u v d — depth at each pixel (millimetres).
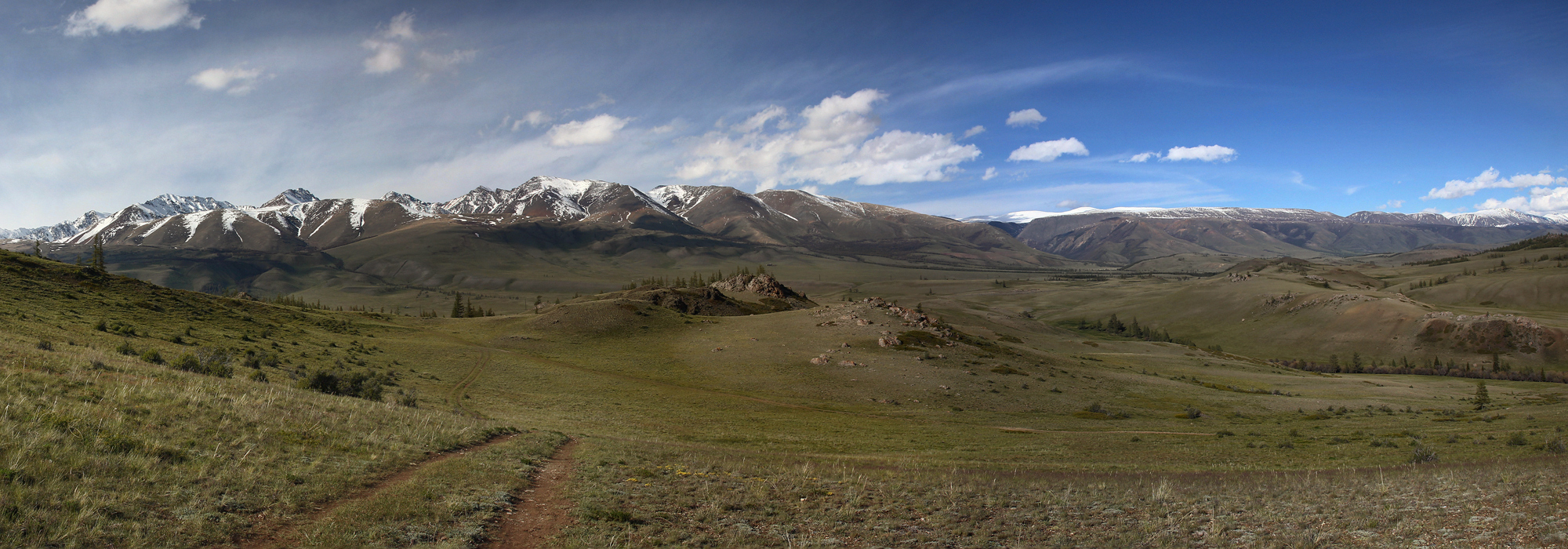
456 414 49156
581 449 38500
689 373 107625
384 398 52531
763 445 52781
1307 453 48031
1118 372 141125
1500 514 19656
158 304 90062
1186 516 23828
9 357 30266
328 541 16953
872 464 42594
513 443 36531
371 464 25547
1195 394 111188
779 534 21391
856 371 108250
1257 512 23484
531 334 132875
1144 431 69562
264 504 18969
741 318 167875
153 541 15469
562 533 19828
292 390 39562
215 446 22812
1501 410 85938
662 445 46031
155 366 38781
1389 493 25297
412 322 144125
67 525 15242
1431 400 119875
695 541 19969
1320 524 21047
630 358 117500
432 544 17828
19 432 19344
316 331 103938
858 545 20547
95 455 19219
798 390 96625
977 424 75500
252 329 90875
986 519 24219
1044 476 37375
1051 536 21656
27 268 85562
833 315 154625
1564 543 16250
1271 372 196125
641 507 23812
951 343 132625
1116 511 25297
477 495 23094
